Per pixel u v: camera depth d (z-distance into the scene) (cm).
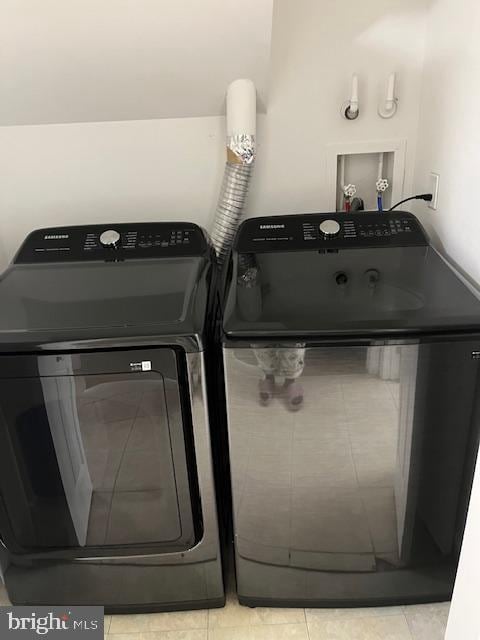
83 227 176
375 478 138
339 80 180
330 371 125
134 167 193
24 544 147
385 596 154
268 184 195
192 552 147
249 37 151
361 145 188
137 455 135
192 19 144
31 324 128
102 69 160
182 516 142
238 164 174
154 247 169
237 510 142
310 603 155
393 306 129
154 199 197
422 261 155
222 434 152
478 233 141
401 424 130
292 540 146
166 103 178
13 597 155
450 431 132
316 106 184
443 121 162
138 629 152
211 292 149
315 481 138
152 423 131
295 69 179
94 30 146
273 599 155
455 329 121
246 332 123
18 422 131
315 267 155
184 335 122
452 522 143
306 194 196
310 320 125
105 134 188
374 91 182
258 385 127
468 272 148
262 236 172
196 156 191
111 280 150
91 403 129
